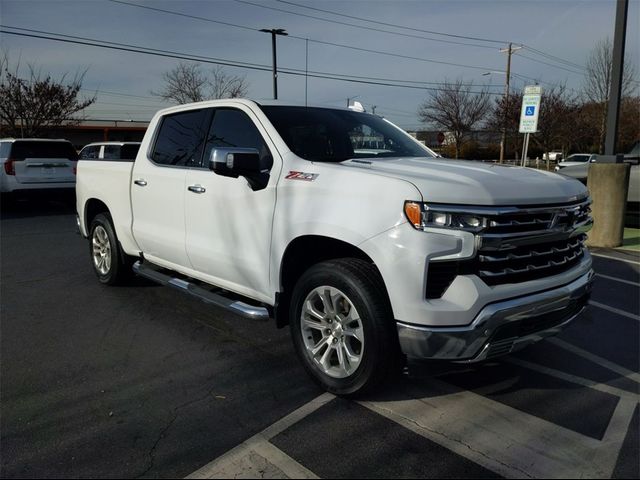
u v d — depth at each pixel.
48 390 3.62
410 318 2.96
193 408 3.36
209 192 4.20
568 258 3.52
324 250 3.71
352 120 4.52
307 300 3.53
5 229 10.76
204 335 4.63
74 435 3.05
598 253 8.42
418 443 2.97
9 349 4.32
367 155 4.18
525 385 3.71
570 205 3.39
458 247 2.94
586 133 33.66
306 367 3.60
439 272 2.97
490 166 3.75
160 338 4.56
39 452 2.89
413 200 2.95
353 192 3.22
